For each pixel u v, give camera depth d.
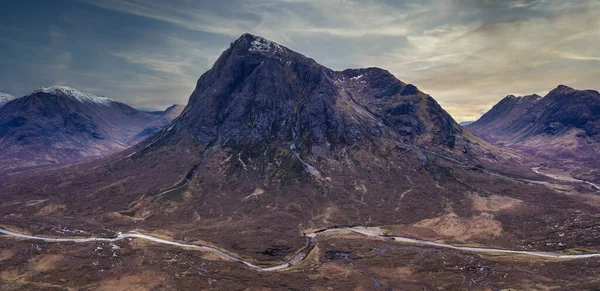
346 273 166.50
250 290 147.62
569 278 151.00
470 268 167.50
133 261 174.25
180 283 151.38
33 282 150.00
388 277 161.88
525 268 164.88
